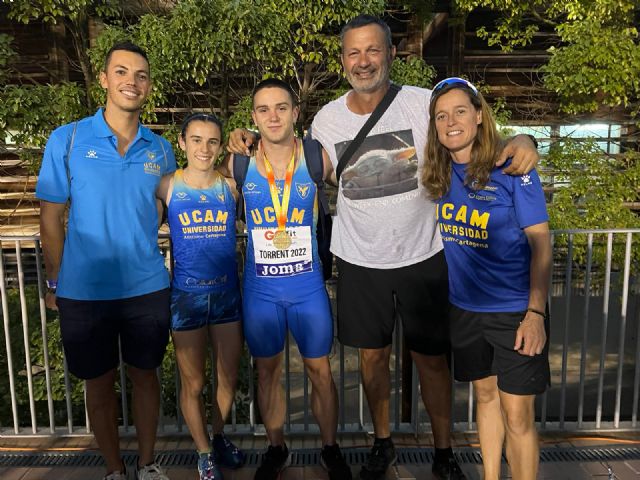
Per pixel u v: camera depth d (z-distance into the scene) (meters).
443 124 2.18
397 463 3.00
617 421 3.43
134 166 2.43
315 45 8.05
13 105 7.24
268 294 2.55
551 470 2.94
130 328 2.49
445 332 2.66
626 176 8.52
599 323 9.32
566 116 10.02
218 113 8.88
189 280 2.54
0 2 8.96
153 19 7.18
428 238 2.58
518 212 2.14
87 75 8.69
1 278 3.28
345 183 2.60
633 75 7.75
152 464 2.68
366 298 2.65
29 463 3.05
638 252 7.82
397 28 10.16
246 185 2.52
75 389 4.81
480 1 8.49
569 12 8.24
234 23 6.97
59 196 2.40
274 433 2.76
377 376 2.78
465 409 7.34
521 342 2.14
